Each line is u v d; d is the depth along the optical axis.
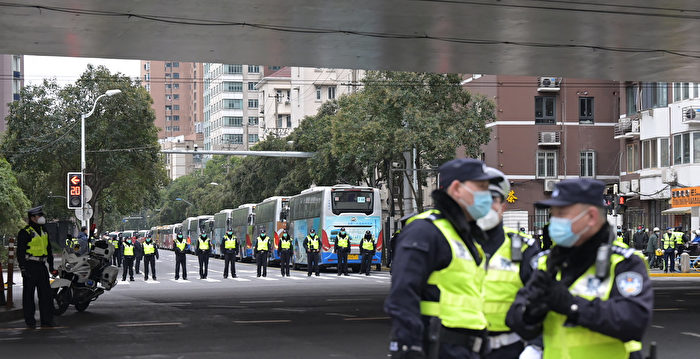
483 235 5.45
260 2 18.97
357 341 13.41
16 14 20.05
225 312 18.67
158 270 47.94
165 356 11.98
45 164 54.28
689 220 43.47
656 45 23.83
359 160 45.09
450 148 40.72
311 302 21.34
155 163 56.56
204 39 23.25
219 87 182.50
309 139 60.69
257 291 26.42
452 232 5.20
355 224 41.81
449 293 5.20
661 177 44.94
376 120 42.41
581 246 4.56
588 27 21.53
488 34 22.45
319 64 27.50
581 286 4.52
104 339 14.03
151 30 21.98
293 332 14.65
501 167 52.88
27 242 15.99
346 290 26.45
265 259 38.25
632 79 30.12
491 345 5.80
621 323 4.31
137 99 54.03
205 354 12.12
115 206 70.19
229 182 83.06
